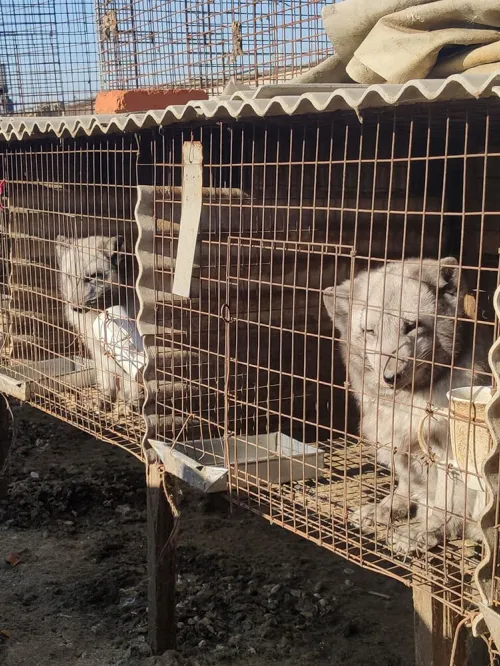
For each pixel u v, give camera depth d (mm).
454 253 2162
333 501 1397
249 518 2326
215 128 1544
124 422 1795
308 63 1860
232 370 1703
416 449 1389
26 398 1982
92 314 2225
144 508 2363
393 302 1424
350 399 1936
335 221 1863
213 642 1679
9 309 2268
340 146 1810
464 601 1017
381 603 1860
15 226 2254
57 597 1848
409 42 1312
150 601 1611
